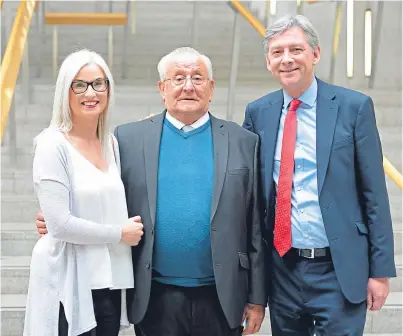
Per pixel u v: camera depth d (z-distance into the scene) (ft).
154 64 19.90
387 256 6.49
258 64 20.06
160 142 6.70
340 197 6.50
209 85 6.68
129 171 6.64
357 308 6.60
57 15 17.29
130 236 6.32
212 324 6.60
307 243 6.61
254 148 6.81
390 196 13.80
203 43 20.68
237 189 6.54
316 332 6.82
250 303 6.81
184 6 22.58
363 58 18.11
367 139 6.48
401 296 10.80
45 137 6.26
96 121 6.40
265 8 19.40
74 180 6.23
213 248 6.42
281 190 6.65
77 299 6.25
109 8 21.94
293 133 6.64
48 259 6.28
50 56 19.99
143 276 6.49
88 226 6.14
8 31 16.21
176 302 6.54
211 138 6.75
